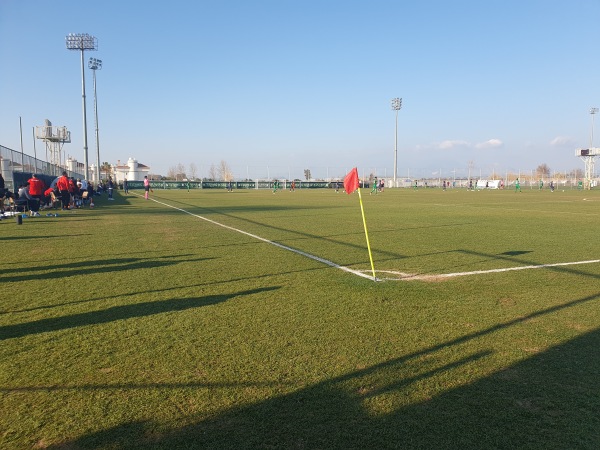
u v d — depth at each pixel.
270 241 11.33
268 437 2.72
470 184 77.69
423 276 7.15
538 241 11.21
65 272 7.51
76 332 4.55
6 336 4.44
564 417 2.94
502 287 6.39
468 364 3.76
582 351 4.02
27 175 24.58
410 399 3.18
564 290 6.20
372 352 4.02
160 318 4.99
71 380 3.49
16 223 16.09
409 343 4.23
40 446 2.65
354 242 11.12
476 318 4.97
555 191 62.19
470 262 8.35
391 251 9.66
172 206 26.84
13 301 5.70
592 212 21.52
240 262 8.41
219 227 14.77
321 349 4.08
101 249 10.03
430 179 102.06
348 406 3.09
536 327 4.66
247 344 4.21
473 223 16.08
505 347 4.12
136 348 4.12
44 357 3.92
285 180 86.06
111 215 19.89
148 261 8.52
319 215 19.95
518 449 2.61
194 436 2.74
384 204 29.19
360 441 2.68
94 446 2.64
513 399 3.17
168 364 3.77
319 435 2.74
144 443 2.67
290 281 6.80
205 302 5.63
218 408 3.06
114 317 5.03
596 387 3.34
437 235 12.51
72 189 23.59
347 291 6.18
